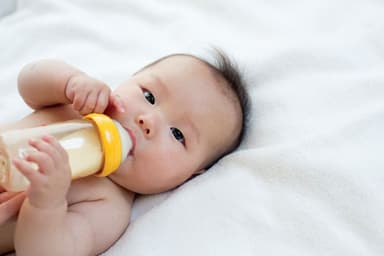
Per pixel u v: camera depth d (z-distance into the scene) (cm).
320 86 126
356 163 110
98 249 104
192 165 113
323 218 104
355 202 105
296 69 131
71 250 96
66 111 112
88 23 155
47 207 88
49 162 83
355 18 144
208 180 113
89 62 146
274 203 107
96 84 105
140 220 109
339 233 102
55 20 155
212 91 115
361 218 104
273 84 130
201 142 114
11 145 86
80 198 104
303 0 152
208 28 151
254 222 104
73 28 154
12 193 97
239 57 133
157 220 107
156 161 107
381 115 118
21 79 112
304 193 108
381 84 125
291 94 126
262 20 149
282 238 103
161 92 111
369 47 136
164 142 108
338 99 124
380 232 101
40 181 83
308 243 102
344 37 138
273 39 144
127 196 112
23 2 164
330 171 108
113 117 105
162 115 109
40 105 114
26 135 90
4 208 94
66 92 107
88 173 96
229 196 108
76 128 95
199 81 115
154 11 157
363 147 114
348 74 130
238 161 114
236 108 119
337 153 112
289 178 110
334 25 144
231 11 153
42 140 84
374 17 142
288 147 113
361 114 119
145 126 105
